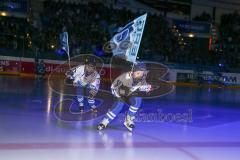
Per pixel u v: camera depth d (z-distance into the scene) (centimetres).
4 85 1764
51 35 2866
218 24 3825
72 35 2909
